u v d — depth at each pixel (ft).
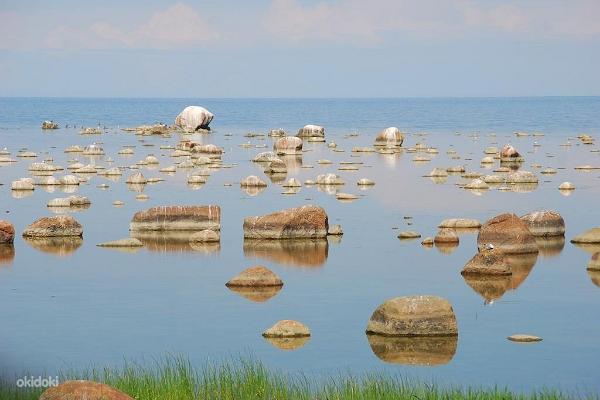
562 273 148.66
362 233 185.88
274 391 88.38
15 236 181.16
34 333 115.55
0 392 85.35
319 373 99.86
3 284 141.18
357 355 106.73
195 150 374.43
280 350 108.68
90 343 111.34
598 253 152.35
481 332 116.16
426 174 297.74
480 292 136.26
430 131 568.41
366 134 537.65
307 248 169.99
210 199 234.79
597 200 233.76
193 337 113.80
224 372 93.35
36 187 258.57
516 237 163.73
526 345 111.04
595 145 427.33
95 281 143.13
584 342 112.16
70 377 95.45
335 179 265.75
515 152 338.95
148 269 151.74
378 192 249.75
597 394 93.97
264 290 137.80
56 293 135.54
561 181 277.03
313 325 119.14
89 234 183.93
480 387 94.02
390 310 115.03
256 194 245.24
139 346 110.32
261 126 638.12
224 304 129.49
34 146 417.49
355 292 136.05
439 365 103.35
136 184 266.98
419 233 183.52
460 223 191.93
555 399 89.56
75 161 342.03
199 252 165.89
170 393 86.63
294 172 306.76
